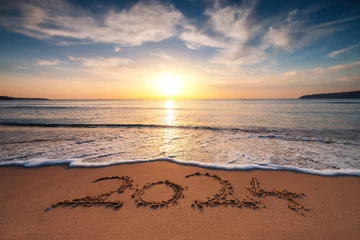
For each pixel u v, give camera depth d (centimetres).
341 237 254
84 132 1103
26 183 411
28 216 295
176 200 344
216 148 719
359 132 1049
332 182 411
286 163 539
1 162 536
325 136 943
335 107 3553
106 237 253
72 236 254
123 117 2058
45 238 250
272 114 2223
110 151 673
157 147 736
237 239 251
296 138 896
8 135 989
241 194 366
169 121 1673
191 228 271
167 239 249
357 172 456
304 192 371
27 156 603
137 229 268
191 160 571
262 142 820
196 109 3478
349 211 309
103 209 315
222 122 1573
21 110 3284
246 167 504
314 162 546
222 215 301
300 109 3069
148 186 399
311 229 269
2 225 274
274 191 376
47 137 935
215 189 386
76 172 474
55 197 352
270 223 282
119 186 399
